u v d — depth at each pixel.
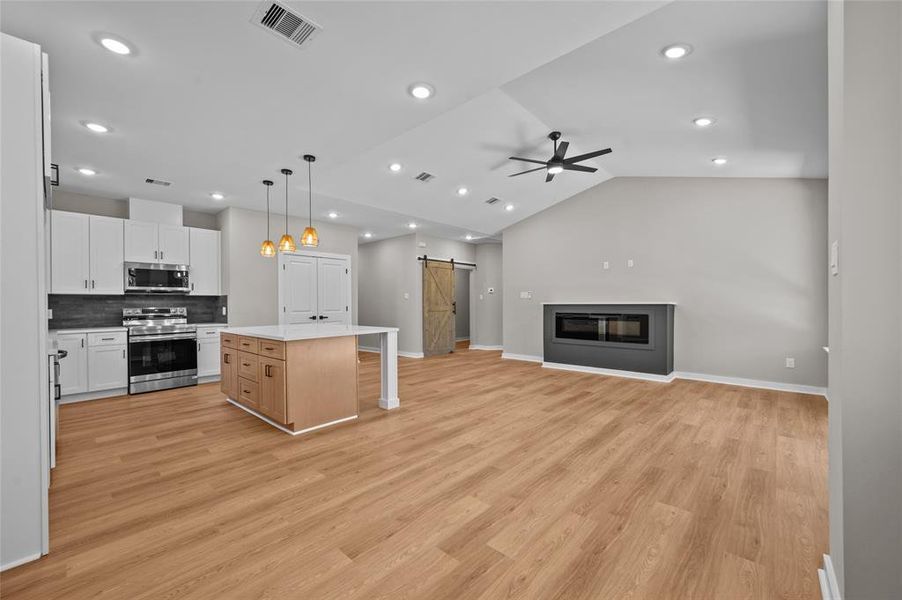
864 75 1.17
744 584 1.51
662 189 5.54
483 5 1.84
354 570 1.60
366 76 2.41
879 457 1.16
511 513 2.03
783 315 4.73
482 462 2.66
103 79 2.39
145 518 1.99
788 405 4.05
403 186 5.20
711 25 2.13
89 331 4.34
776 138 3.52
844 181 1.19
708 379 5.18
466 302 10.87
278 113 2.86
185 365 5.00
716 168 4.70
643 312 5.40
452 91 2.60
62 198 4.70
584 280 6.27
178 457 2.77
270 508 2.08
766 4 1.92
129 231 4.84
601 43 2.43
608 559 1.67
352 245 7.02
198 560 1.67
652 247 5.61
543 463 2.64
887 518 1.16
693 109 3.19
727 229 5.07
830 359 1.44
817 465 2.59
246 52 2.16
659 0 1.82
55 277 4.32
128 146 3.40
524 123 3.94
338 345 3.53
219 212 5.77
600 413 3.77
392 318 8.32
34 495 1.68
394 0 1.79
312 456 2.77
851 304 1.18
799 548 1.73
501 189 5.75
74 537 1.83
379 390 4.73
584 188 6.20
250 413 3.84
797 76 2.52
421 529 1.89
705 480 2.38
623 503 2.12
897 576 1.15
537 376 5.62
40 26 1.91
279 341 3.25
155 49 2.11
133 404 4.18
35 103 1.70
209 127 3.06
